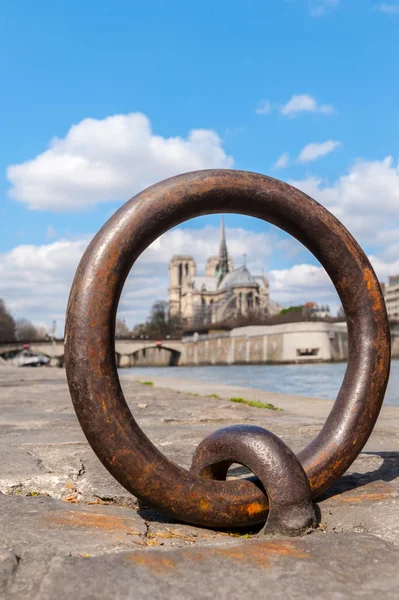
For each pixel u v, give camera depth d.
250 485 2.63
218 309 145.88
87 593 1.73
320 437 2.90
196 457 2.84
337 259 2.92
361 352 2.96
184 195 2.62
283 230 2.94
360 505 2.85
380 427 6.21
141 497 2.51
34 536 2.27
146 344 103.12
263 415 7.45
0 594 1.75
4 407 8.58
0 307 114.38
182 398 10.53
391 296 151.88
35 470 3.70
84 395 2.44
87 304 2.47
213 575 1.88
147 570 1.91
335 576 1.89
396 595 1.76
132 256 2.56
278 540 2.26
